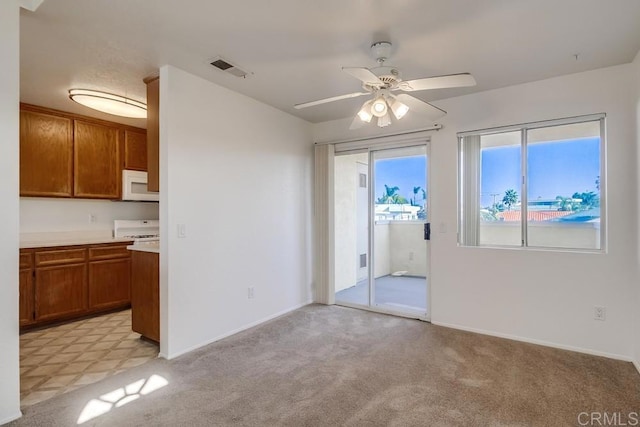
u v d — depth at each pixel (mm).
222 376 2461
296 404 2104
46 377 2469
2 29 1873
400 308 3975
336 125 4324
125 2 1917
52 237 4062
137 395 2211
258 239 3639
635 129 2668
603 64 2744
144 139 4625
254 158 3592
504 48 2482
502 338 3201
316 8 1989
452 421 1929
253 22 2139
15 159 1930
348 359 2740
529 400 2137
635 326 2650
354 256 4816
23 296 3393
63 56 2568
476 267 3379
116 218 4664
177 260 2818
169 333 2764
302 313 3996
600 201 2883
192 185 2939
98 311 3986
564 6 1968
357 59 2656
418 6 1968
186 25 2168
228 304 3277
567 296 2949
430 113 2627
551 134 3105
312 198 4492
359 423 1917
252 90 3316
